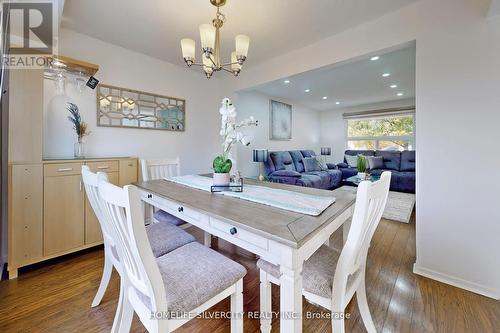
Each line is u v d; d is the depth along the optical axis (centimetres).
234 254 219
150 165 226
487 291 154
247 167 462
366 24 211
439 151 169
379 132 624
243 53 155
